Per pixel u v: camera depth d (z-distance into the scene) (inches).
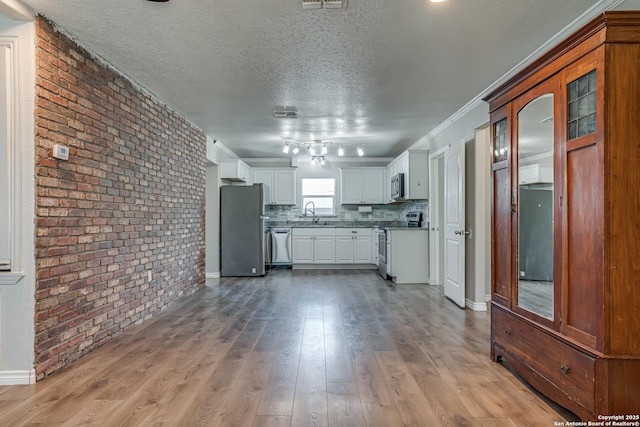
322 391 83.6
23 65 87.1
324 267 283.4
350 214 305.1
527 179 87.7
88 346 106.8
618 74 63.7
